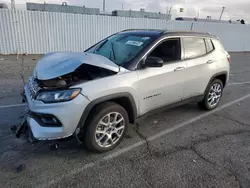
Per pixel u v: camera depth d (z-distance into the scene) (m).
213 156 2.88
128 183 2.31
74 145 2.97
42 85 2.59
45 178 2.32
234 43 18.67
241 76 8.52
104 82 2.61
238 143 3.25
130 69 2.91
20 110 3.97
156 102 3.33
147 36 3.40
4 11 9.98
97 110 2.64
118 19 12.72
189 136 3.41
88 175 2.41
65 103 2.37
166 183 2.34
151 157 2.80
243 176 2.50
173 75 3.41
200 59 3.92
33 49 11.12
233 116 4.33
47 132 2.44
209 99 4.45
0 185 2.19
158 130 3.57
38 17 10.74
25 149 2.81
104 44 3.84
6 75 6.61
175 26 14.99
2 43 10.38
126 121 2.99
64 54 3.12
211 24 16.58
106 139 2.82
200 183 2.36
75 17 11.53
